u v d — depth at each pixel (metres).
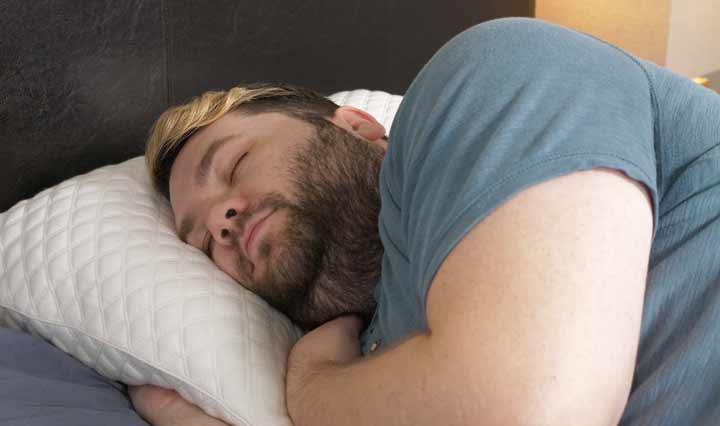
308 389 0.92
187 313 1.02
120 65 1.34
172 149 1.15
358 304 1.06
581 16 2.31
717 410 0.69
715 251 0.76
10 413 0.86
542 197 0.68
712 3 2.33
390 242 0.90
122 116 1.36
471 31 0.84
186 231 1.12
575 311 0.64
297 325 1.12
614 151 0.70
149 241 1.11
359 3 1.65
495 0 1.92
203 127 1.14
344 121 1.15
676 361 0.72
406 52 1.78
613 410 0.65
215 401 0.97
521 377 0.63
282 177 1.05
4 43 1.20
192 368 0.98
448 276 0.69
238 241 1.06
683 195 0.80
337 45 1.64
